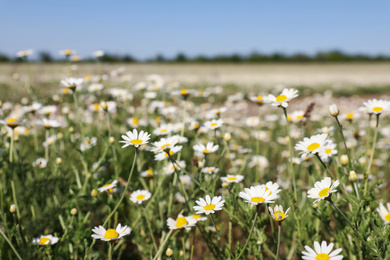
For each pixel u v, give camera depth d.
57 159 2.52
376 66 38.16
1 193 2.17
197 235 2.67
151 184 2.51
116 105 3.85
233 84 16.08
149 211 2.36
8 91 8.35
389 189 3.34
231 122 5.12
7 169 2.59
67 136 3.24
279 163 4.48
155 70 24.91
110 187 2.14
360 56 48.38
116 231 1.59
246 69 33.19
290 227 2.20
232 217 1.89
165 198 2.71
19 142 3.28
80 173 2.91
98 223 2.65
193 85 13.34
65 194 2.44
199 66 37.53
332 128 2.46
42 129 4.14
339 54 48.41
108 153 3.09
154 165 3.22
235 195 1.91
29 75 5.59
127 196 2.64
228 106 7.35
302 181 3.25
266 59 49.22
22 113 3.25
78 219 2.14
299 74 26.64
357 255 1.83
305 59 48.81
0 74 19.22
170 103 4.57
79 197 2.21
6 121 2.15
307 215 2.10
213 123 2.52
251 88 14.70
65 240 2.03
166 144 1.87
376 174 4.12
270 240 2.30
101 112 4.11
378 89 16.06
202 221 2.06
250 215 1.80
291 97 1.81
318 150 1.57
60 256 1.91
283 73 27.80
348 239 1.88
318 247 1.36
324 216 1.86
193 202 2.29
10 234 1.85
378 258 1.47
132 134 1.72
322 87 15.74
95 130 3.95
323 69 33.56
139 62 37.19
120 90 4.25
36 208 2.36
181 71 25.33
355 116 2.57
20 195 2.42
